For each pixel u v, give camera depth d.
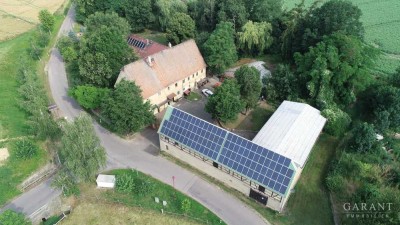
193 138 50.97
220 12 84.75
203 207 46.66
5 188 48.91
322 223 44.41
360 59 64.00
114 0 100.00
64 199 47.66
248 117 65.38
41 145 56.38
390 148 57.06
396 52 85.81
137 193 48.59
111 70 65.44
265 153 45.78
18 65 77.88
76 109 66.69
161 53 67.06
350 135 59.09
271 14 84.81
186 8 97.38
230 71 79.38
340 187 47.66
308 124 55.56
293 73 71.00
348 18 71.94
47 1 120.50
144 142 58.81
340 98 66.50
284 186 43.16
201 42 79.88
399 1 115.81
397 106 58.16
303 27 77.94
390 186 48.53
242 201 47.66
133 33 104.19
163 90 65.75
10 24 100.00
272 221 44.72
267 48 84.69
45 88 72.50
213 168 50.16
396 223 37.44
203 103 69.56
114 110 53.47
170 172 52.47
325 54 63.16
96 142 46.75
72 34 87.12
